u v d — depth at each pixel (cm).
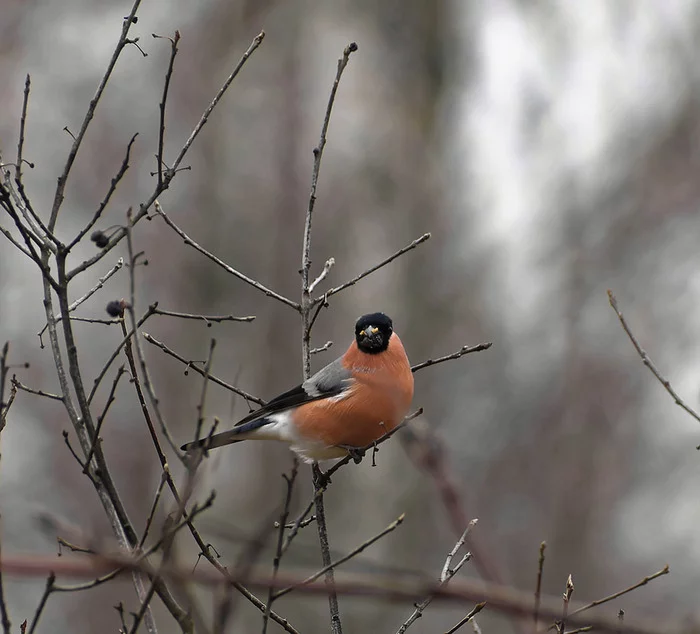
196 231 1703
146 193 1730
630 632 287
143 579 509
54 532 513
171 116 1738
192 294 1712
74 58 1758
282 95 1672
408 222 1650
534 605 285
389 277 1639
